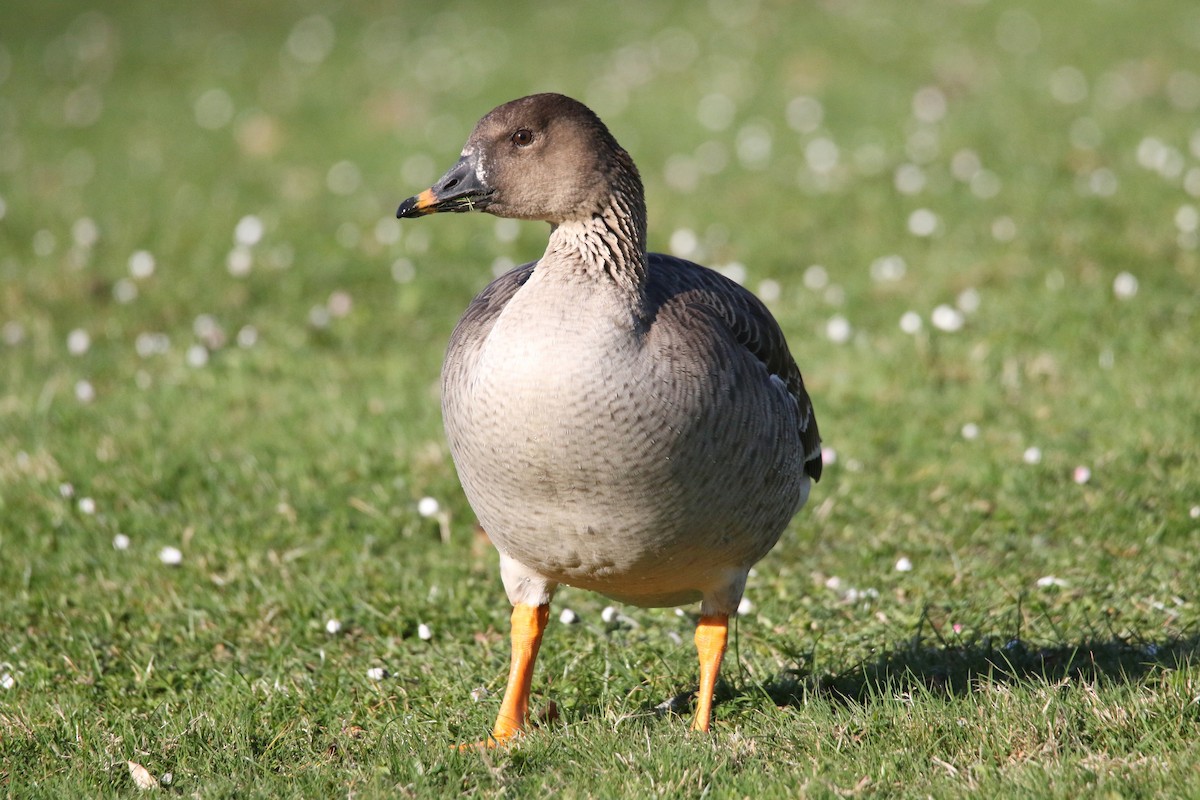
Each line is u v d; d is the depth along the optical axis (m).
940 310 13.98
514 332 6.90
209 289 16.67
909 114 23.53
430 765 7.21
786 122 23.70
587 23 32.72
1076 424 12.09
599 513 7.02
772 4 33.12
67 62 32.38
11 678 8.73
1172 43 27.92
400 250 17.91
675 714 8.14
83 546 10.82
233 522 11.05
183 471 12.02
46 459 11.95
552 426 6.77
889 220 17.92
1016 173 19.38
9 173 23.55
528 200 7.45
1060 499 10.91
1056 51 27.59
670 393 6.87
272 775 7.30
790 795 6.63
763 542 7.87
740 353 7.44
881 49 28.44
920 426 12.30
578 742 7.46
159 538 10.90
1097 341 13.66
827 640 9.10
